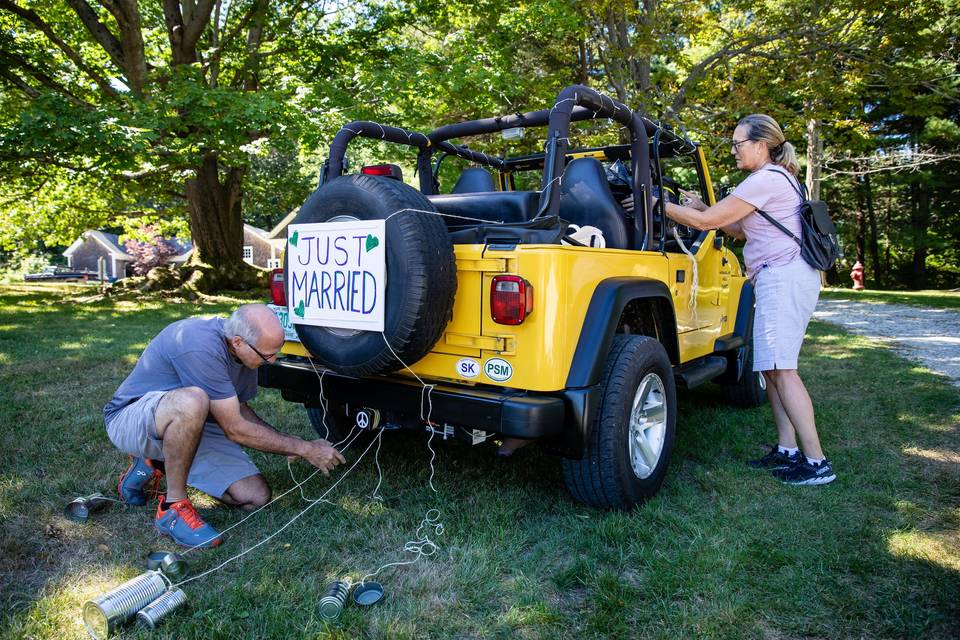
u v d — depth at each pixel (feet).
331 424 11.55
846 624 6.49
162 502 8.39
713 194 14.34
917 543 8.21
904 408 14.83
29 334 26.09
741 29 40.65
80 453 11.41
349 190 8.37
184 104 34.91
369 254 8.09
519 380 8.00
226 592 7.01
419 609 6.76
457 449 11.86
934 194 85.97
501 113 38.96
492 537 8.34
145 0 49.29
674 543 8.12
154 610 6.43
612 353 8.93
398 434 12.70
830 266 10.19
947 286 103.81
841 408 14.88
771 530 8.57
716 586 7.14
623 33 38.68
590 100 9.19
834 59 37.35
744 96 36.99
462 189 12.32
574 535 8.35
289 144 37.09
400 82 36.35
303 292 8.93
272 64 48.52
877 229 102.27
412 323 7.79
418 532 8.54
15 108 43.11
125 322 31.32
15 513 8.91
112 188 51.75
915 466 11.10
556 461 11.26
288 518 8.95
